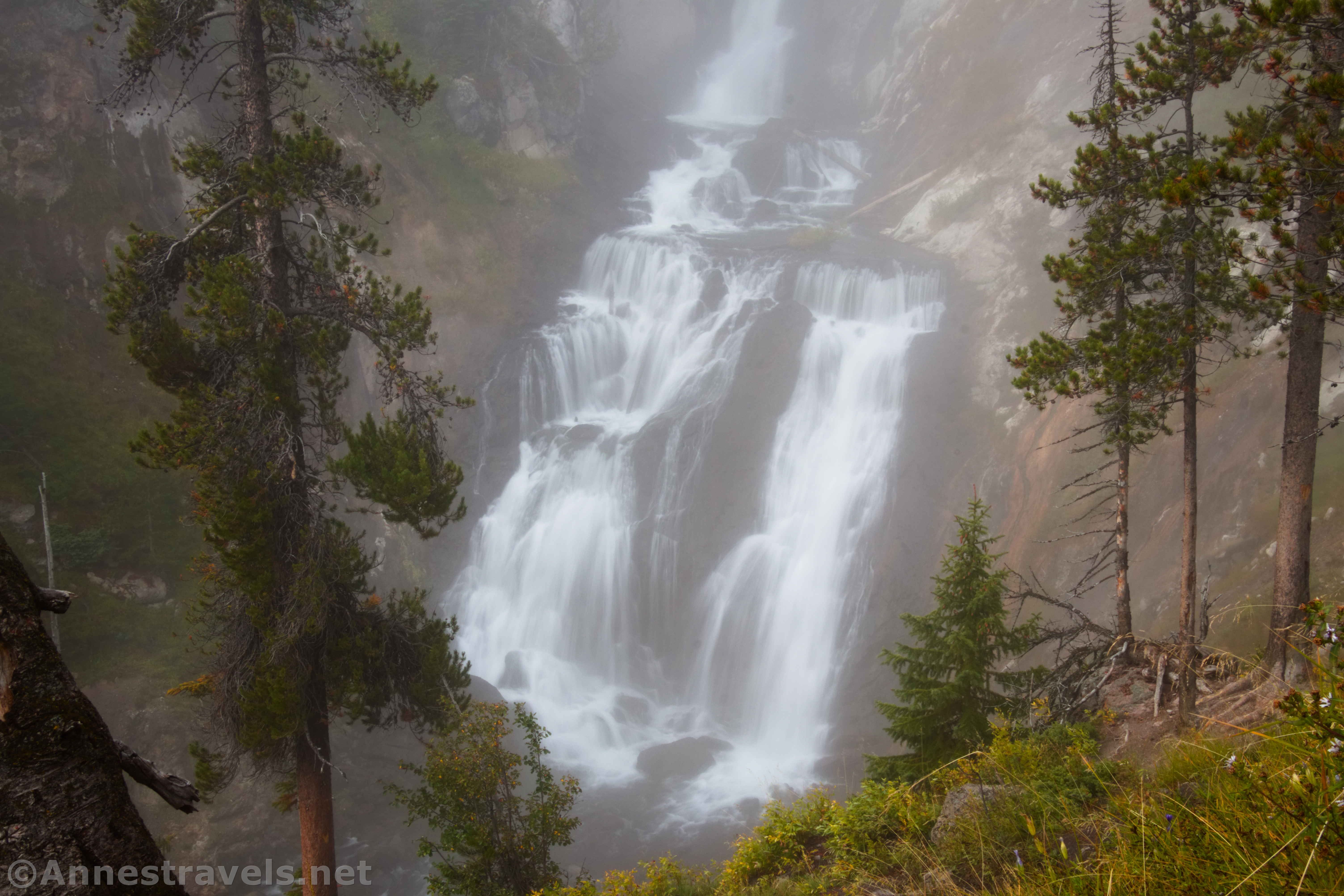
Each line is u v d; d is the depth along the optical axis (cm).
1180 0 1084
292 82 1391
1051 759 861
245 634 1311
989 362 3256
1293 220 733
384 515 1353
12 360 2622
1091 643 1295
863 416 3291
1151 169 1134
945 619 1119
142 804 2098
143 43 1283
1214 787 412
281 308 1323
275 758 1355
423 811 1285
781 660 2947
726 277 3975
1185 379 1100
